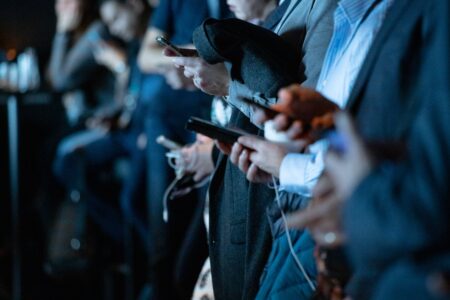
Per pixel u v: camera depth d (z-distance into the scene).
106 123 5.08
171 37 4.08
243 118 2.69
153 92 4.24
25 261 5.50
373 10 2.13
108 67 5.41
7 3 5.18
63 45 5.53
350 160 1.59
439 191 1.45
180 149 3.07
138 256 4.88
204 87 2.64
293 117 1.98
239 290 2.66
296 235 2.32
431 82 1.56
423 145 1.49
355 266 1.75
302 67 2.39
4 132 5.71
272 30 2.68
